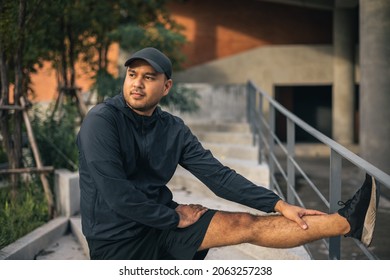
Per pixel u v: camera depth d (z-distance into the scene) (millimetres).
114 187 1903
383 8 6340
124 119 2025
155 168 2107
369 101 6504
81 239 3711
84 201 2064
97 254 2078
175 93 7336
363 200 1972
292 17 12383
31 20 4633
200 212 2090
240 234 2029
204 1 12492
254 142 6113
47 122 5270
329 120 13578
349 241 4012
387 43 6332
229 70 12359
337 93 11781
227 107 8953
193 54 12500
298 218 2039
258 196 2154
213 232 2037
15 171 4258
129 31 7070
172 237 2066
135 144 2055
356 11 12383
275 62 12195
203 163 2195
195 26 12516
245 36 12445
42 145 5008
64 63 5762
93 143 1933
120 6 7070
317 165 8953
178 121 2213
